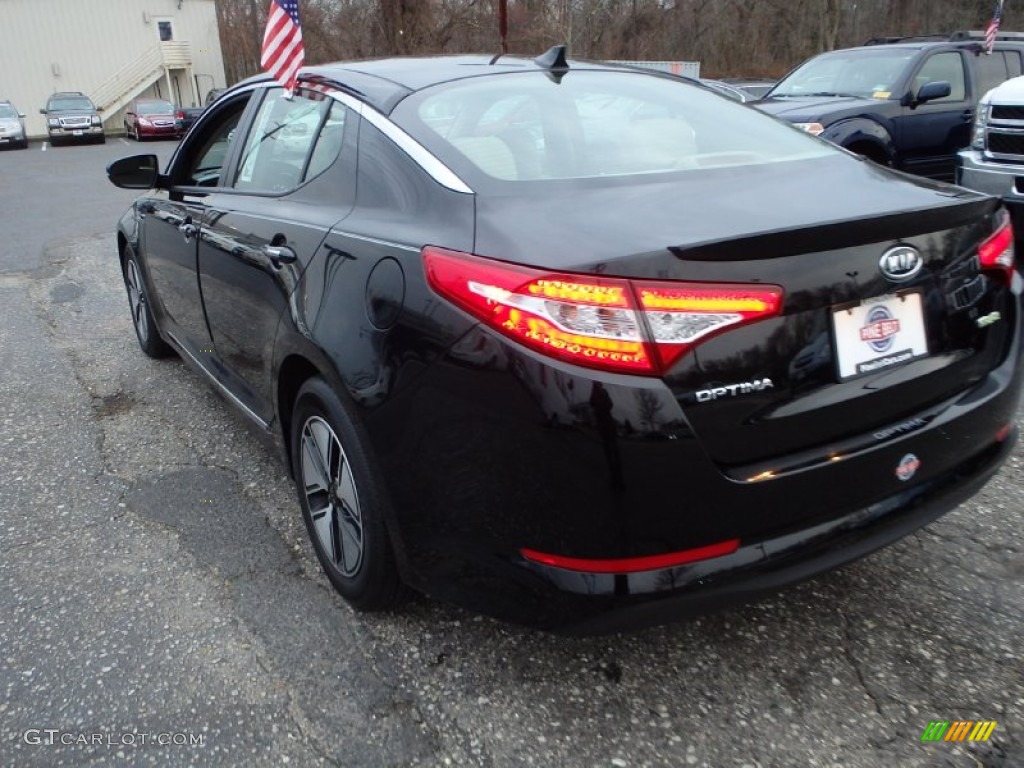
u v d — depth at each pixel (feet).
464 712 7.37
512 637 8.29
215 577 9.36
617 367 5.94
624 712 7.34
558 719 7.28
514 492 6.30
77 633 8.41
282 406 9.52
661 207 6.93
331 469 8.56
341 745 7.02
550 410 5.99
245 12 144.15
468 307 6.40
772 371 6.29
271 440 10.37
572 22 100.48
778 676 7.73
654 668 7.87
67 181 50.52
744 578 6.42
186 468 12.01
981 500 10.70
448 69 9.71
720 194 7.30
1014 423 8.52
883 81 27.14
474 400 6.35
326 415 8.31
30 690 7.64
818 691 7.54
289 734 7.13
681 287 5.97
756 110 10.27
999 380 7.88
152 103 96.99
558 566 6.31
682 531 6.19
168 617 8.66
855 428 6.81
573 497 6.09
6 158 72.28
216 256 10.94
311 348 8.07
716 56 128.06
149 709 7.41
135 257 15.58
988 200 7.64
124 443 12.87
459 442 6.52
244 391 11.14
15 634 8.41
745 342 6.16
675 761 6.83
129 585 9.22
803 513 6.60
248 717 7.31
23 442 12.94
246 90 11.97
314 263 8.33
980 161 20.65
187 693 7.59
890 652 8.00
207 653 8.11
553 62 10.14
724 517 6.27
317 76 10.25
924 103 26.61
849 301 6.61
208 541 10.10
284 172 10.11
